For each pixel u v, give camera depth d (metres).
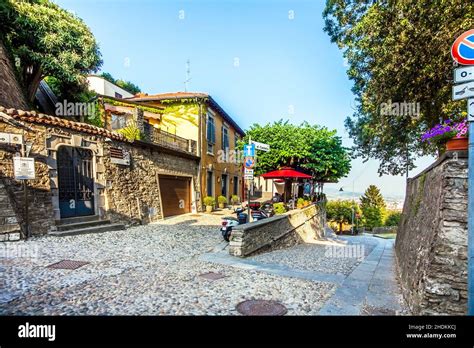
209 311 3.29
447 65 6.02
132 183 10.46
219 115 18.95
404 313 3.38
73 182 8.21
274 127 14.75
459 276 2.83
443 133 3.40
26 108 9.79
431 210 3.81
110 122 12.12
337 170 15.08
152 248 6.64
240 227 6.58
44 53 9.80
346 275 5.21
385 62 6.69
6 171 6.34
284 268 5.46
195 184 15.55
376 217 26.42
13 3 8.84
